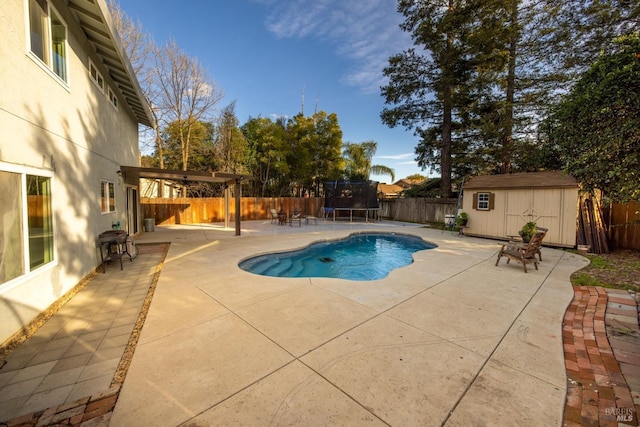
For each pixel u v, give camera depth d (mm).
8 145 3105
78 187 4949
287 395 2104
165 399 2066
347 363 2518
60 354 2752
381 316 3541
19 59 3334
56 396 2145
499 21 12141
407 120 16203
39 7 3893
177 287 4652
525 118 13641
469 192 11133
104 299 4242
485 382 2275
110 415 1929
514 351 2760
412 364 2512
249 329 3172
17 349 2850
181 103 17656
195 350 2730
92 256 5535
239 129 20266
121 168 8203
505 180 10242
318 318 3467
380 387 2197
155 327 3227
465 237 10938
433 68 14617
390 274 5512
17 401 2088
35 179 3643
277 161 19141
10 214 3119
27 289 3295
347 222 17125
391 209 19266
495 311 3744
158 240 9633
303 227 14078
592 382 2293
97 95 6215
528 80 13469
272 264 7477
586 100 5875
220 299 4102
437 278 5258
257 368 2436
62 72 4539
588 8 10172
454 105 15109
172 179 11320
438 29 13188
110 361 2631
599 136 5574
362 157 22891
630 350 2799
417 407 1991
